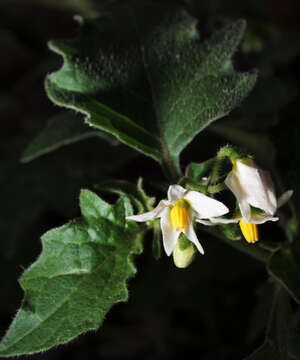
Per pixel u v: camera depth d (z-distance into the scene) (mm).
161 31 156
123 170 197
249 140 186
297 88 198
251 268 198
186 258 135
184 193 133
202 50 154
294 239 150
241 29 155
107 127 146
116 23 157
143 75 153
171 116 151
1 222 199
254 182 134
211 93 150
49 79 150
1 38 266
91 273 133
